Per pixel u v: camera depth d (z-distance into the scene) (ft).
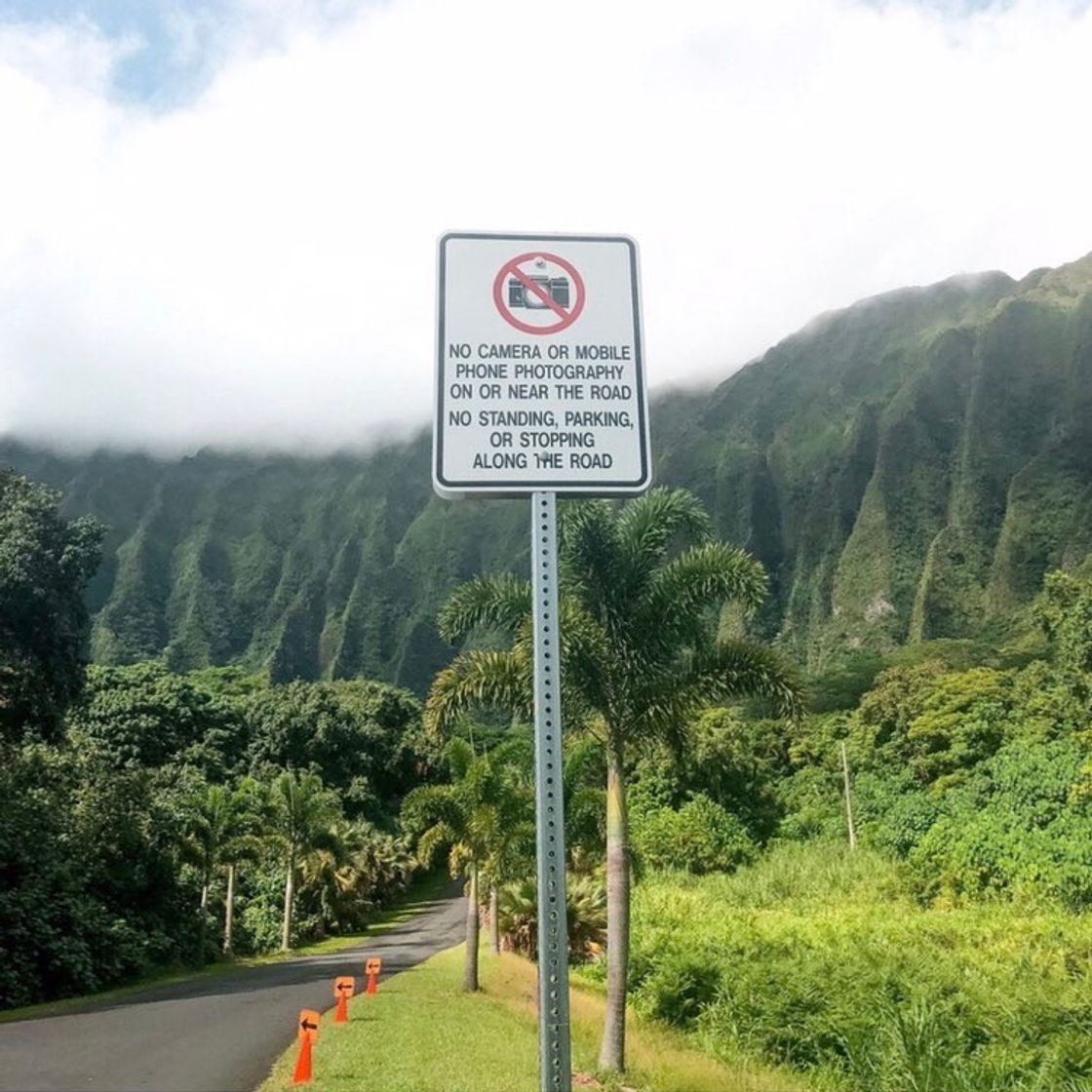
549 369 15.17
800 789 217.56
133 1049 46.98
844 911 127.65
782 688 50.26
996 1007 58.03
